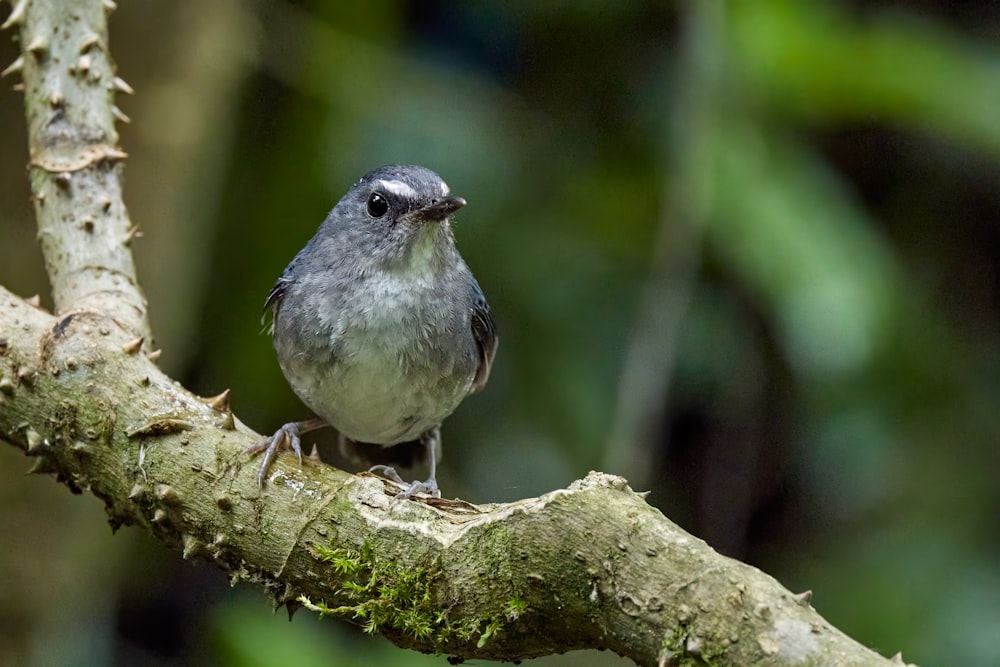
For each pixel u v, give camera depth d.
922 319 12.87
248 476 5.57
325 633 10.65
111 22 11.05
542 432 12.28
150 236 11.15
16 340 5.86
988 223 13.34
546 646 5.05
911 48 10.58
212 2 11.70
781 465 13.48
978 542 11.91
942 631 11.31
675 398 13.48
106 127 7.02
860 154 13.43
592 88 13.28
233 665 9.86
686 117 10.68
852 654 4.28
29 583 9.98
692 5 10.81
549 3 13.06
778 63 10.26
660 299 10.70
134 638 12.38
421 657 10.21
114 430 5.73
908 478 12.45
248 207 12.66
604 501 4.82
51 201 6.79
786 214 10.20
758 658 4.37
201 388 12.58
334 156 12.34
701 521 13.85
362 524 5.33
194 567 12.73
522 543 4.87
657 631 4.58
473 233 12.40
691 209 10.41
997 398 12.74
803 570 12.76
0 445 9.84
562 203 12.84
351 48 12.63
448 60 13.37
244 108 12.66
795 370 12.51
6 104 10.48
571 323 12.45
